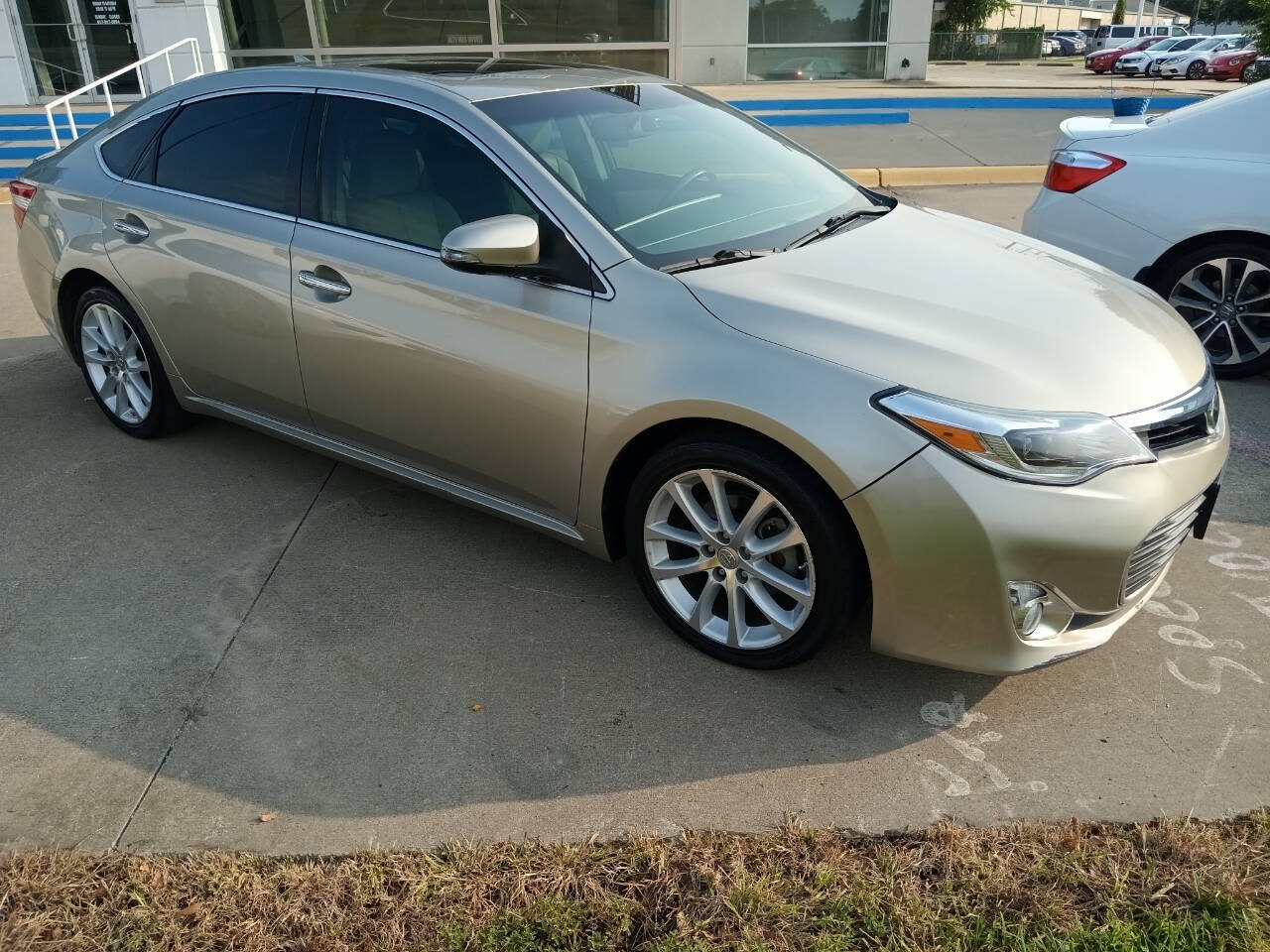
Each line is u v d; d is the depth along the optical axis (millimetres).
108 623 3045
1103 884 2057
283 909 2043
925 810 2297
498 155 2951
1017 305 2701
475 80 3293
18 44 14914
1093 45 53125
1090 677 2750
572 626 3020
